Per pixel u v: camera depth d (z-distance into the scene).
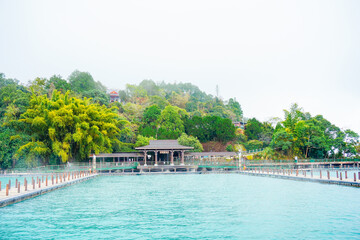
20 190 35.69
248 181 54.56
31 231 20.88
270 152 94.25
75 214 26.08
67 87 110.12
